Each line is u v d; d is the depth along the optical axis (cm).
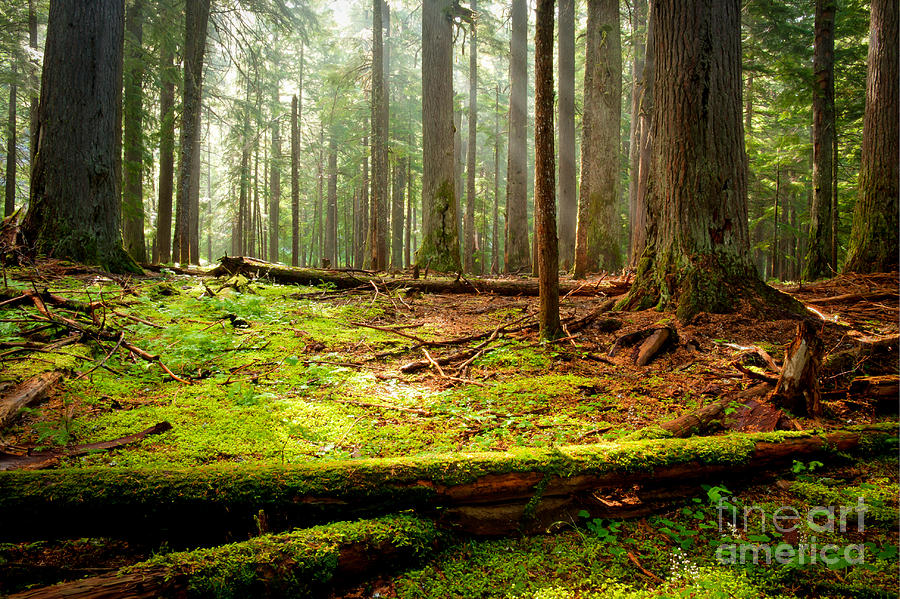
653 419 401
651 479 288
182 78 1866
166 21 1791
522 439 356
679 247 679
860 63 1766
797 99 1481
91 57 940
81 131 931
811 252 1254
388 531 234
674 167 683
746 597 218
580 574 234
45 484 225
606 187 1470
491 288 1023
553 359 568
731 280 650
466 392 468
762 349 501
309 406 423
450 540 254
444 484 253
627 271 1073
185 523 235
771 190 2411
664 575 236
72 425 358
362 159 2934
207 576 201
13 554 230
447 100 1410
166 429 363
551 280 615
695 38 665
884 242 1023
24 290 635
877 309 721
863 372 482
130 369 502
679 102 677
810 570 234
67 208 920
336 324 732
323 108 2955
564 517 269
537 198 602
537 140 576
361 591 223
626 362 550
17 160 2475
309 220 4622
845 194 1938
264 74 2445
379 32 1759
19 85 1875
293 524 241
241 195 2822
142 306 704
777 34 1759
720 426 378
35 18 2030
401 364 562
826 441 331
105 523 228
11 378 406
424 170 1424
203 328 642
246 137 2597
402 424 391
